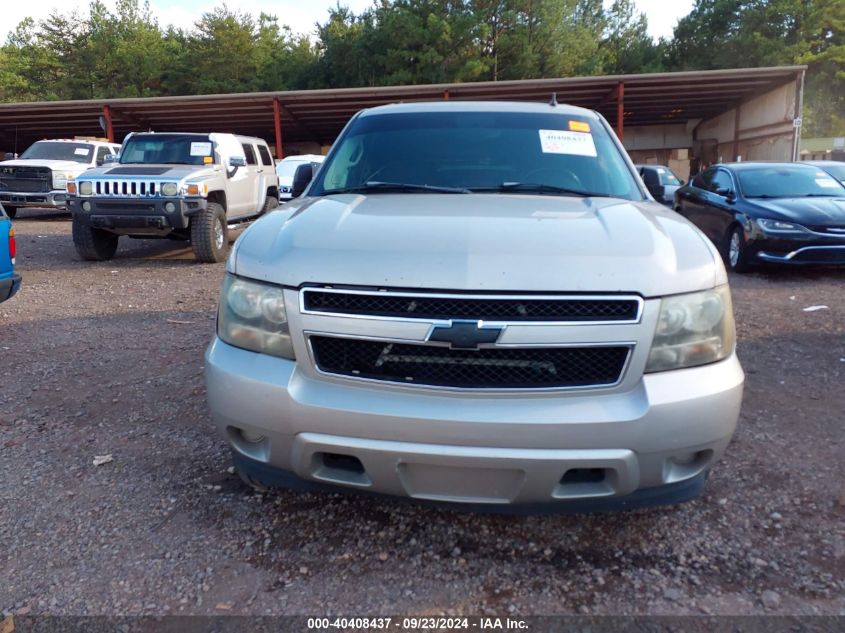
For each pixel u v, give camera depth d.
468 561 2.67
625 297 2.30
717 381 2.42
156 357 5.34
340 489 2.55
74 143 17.88
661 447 2.33
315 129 32.56
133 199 9.54
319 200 3.29
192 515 2.98
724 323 2.51
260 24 47.91
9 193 16.30
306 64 41.12
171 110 26.84
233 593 2.47
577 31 37.75
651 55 43.25
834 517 2.96
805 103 46.91
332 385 2.42
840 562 2.64
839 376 4.81
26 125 30.22
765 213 8.85
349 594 2.47
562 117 4.01
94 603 2.42
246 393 2.49
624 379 2.33
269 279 2.51
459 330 2.26
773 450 3.60
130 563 2.65
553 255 2.38
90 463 3.49
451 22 34.19
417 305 2.32
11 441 3.77
